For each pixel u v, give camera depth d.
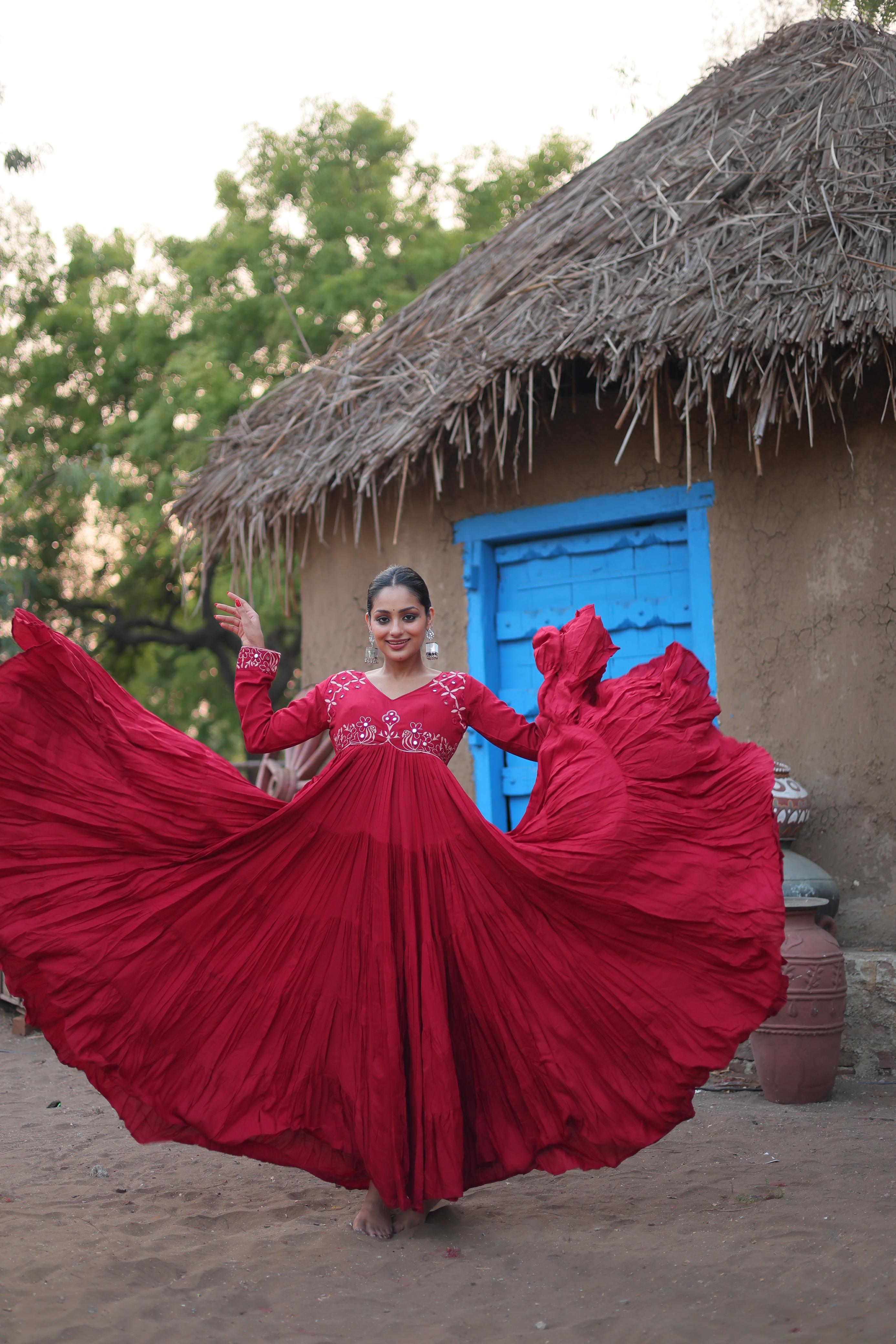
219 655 18.94
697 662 3.40
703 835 3.22
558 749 3.38
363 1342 2.50
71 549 16.77
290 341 15.33
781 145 6.29
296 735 3.40
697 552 6.14
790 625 5.85
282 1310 2.68
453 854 3.16
